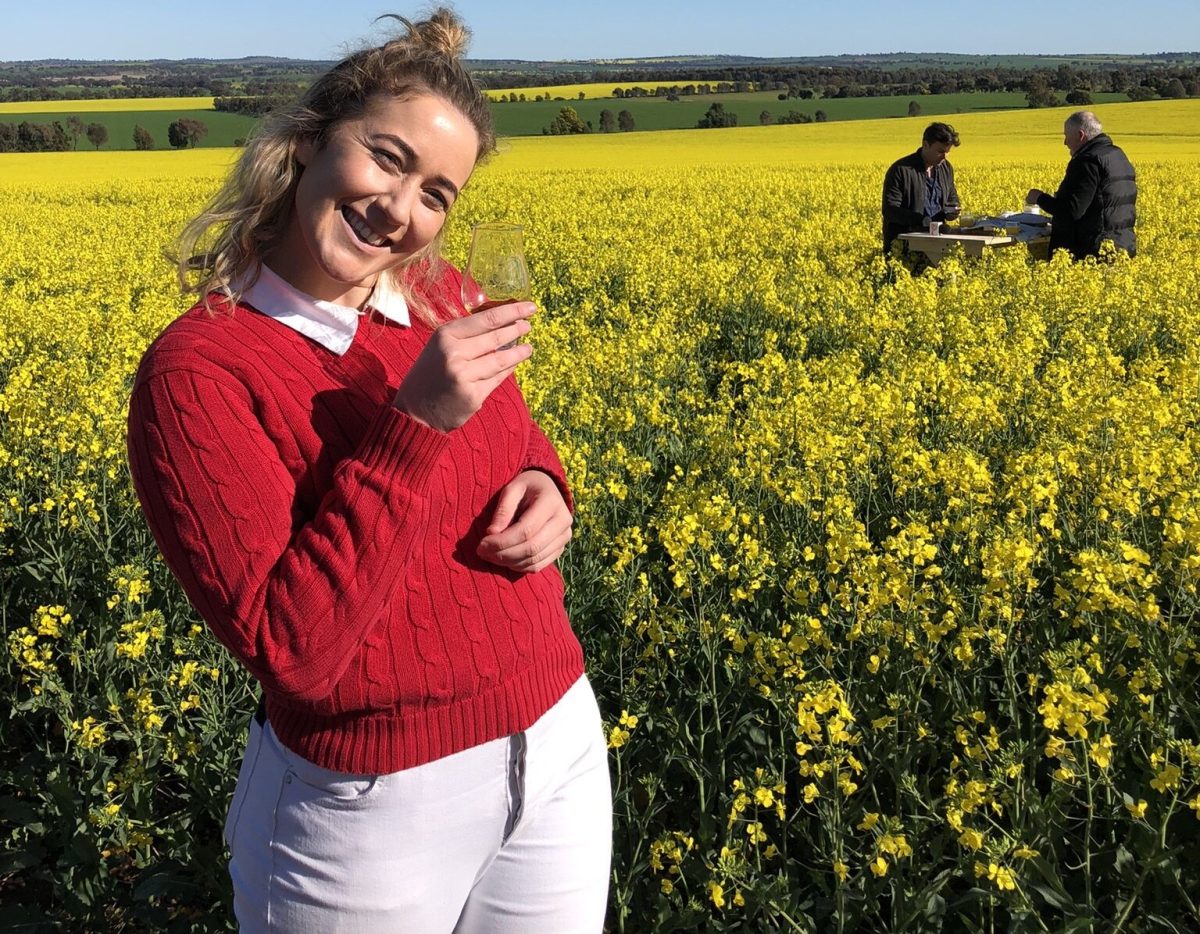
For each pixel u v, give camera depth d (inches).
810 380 286.8
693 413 282.4
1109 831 119.0
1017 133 1669.5
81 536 200.5
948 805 110.3
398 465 63.2
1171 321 353.1
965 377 289.7
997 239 473.7
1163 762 107.7
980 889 106.0
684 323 407.2
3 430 243.9
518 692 73.0
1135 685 118.6
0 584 191.9
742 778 117.1
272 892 72.2
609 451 214.8
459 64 69.2
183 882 124.4
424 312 80.1
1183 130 1573.6
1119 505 163.3
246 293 69.6
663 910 114.8
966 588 158.4
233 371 64.7
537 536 73.3
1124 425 201.5
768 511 198.8
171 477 62.7
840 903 104.6
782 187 901.2
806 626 128.7
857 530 145.5
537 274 538.9
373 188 65.2
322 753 69.3
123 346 333.4
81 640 160.9
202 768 134.9
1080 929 103.5
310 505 66.9
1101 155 447.5
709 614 152.3
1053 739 103.7
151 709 135.4
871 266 488.1
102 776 137.9
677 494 175.6
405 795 69.5
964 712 130.4
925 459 182.1
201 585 63.1
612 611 169.5
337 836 70.0
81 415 218.1
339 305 71.6
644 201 831.7
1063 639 147.2
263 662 62.3
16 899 141.9
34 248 674.2
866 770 127.0
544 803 75.1
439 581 69.9
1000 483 202.4
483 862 74.0
